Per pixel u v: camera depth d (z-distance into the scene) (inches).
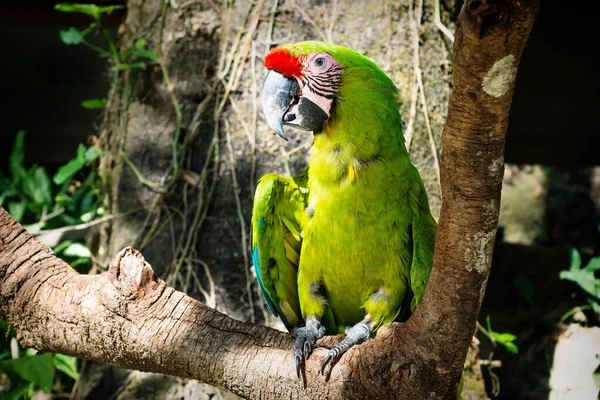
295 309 142.0
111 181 179.8
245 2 172.4
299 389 100.0
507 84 66.9
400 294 128.4
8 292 109.8
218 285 166.6
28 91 282.0
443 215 82.2
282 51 127.0
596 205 324.5
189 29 172.9
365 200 123.0
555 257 215.6
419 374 94.1
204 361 102.6
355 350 99.1
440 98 170.1
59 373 192.9
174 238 169.6
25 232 113.7
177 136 170.7
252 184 167.8
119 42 182.2
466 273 84.6
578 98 261.4
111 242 175.6
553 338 193.0
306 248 128.2
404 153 128.4
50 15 237.8
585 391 181.3
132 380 165.0
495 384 179.0
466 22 62.3
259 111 169.6
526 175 335.9
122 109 177.3
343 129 123.0
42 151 278.2
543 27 251.3
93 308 104.2
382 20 169.8
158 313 104.0
